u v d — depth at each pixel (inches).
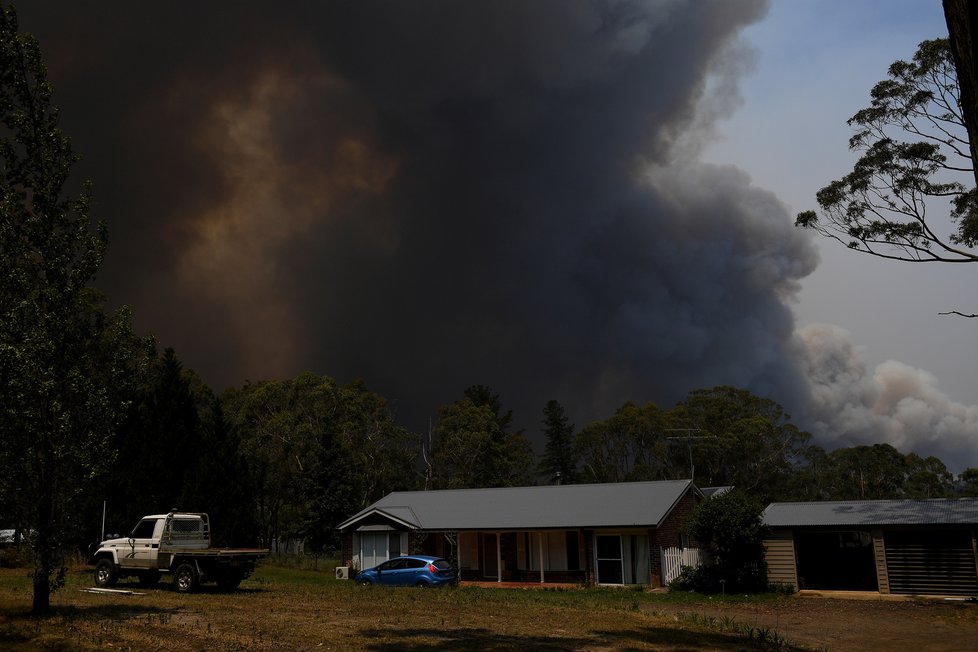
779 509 1337.4
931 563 1135.0
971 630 801.6
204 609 771.4
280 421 2549.2
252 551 1010.7
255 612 757.9
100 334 701.9
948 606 1012.5
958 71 194.2
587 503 1487.5
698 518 1242.6
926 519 1134.4
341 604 868.0
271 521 2613.2
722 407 3284.9
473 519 1493.6
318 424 2650.1
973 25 186.9
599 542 1398.9
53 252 674.2
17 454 627.2
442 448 3299.7
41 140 685.9
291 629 637.9
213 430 1771.7
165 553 981.8
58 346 661.3
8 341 635.5
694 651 594.2
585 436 3587.6
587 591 1259.8
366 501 2866.6
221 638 581.0
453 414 3403.1
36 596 676.1
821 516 1242.6
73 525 667.4
